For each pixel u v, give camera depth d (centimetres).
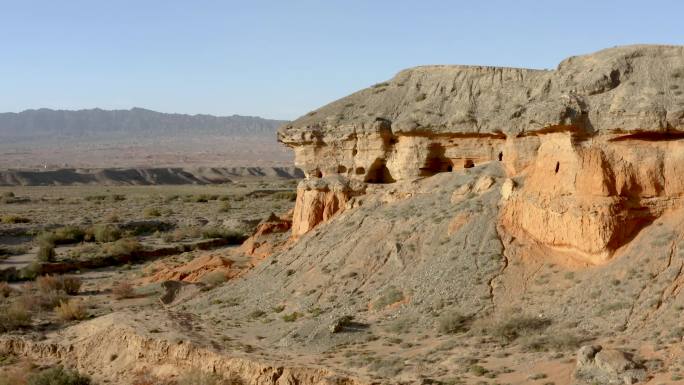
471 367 2919
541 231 3819
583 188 3647
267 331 3884
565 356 2897
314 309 4031
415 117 4816
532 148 4269
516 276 3688
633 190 3597
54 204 13262
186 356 3547
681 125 3497
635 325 3044
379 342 3450
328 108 5366
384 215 4641
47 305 5188
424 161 4816
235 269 5641
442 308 3638
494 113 4625
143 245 8031
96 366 3825
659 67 3891
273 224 6488
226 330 3975
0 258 7525
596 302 3288
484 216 4156
